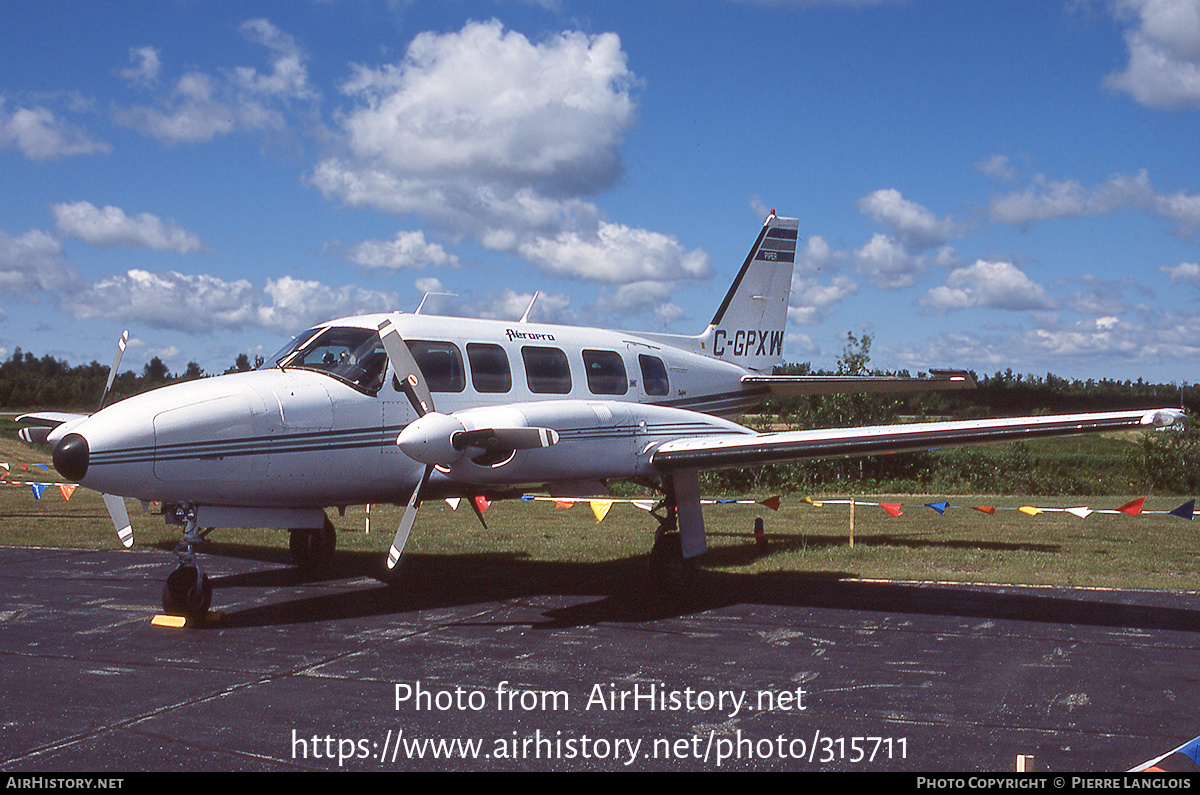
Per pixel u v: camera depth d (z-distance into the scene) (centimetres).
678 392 1121
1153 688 575
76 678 589
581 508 1836
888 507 1146
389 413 844
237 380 787
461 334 916
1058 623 766
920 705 540
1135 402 3706
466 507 1823
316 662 634
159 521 1497
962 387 1062
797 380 1181
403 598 880
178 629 736
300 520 854
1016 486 2577
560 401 883
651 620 780
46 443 862
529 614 805
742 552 1190
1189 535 1393
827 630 742
